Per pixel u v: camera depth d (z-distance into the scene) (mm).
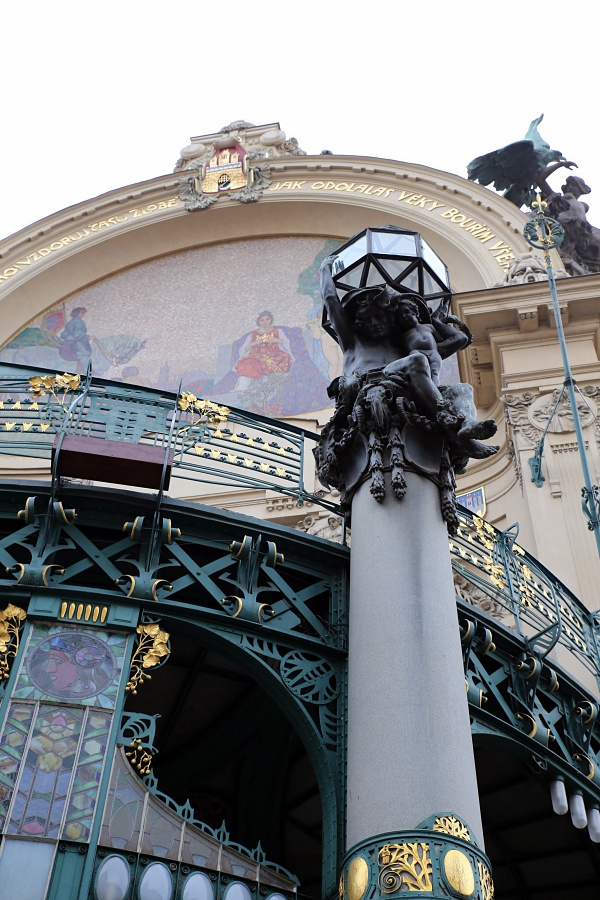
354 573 7562
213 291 19156
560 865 10414
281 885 6781
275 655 7559
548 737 8133
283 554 8102
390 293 8789
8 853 6227
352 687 6988
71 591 7395
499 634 8414
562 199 18016
